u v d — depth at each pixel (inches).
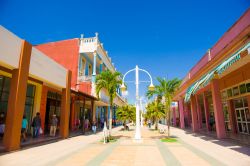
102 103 1038.4
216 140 492.4
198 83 519.5
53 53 911.7
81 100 846.5
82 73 934.4
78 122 863.1
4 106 458.9
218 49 492.1
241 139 461.4
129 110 1052.5
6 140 335.0
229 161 263.3
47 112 647.8
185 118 1233.4
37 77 446.9
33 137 495.5
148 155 312.8
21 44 378.0
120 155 313.7
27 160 271.1
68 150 359.3
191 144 438.0
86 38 922.1
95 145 429.4
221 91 685.3
